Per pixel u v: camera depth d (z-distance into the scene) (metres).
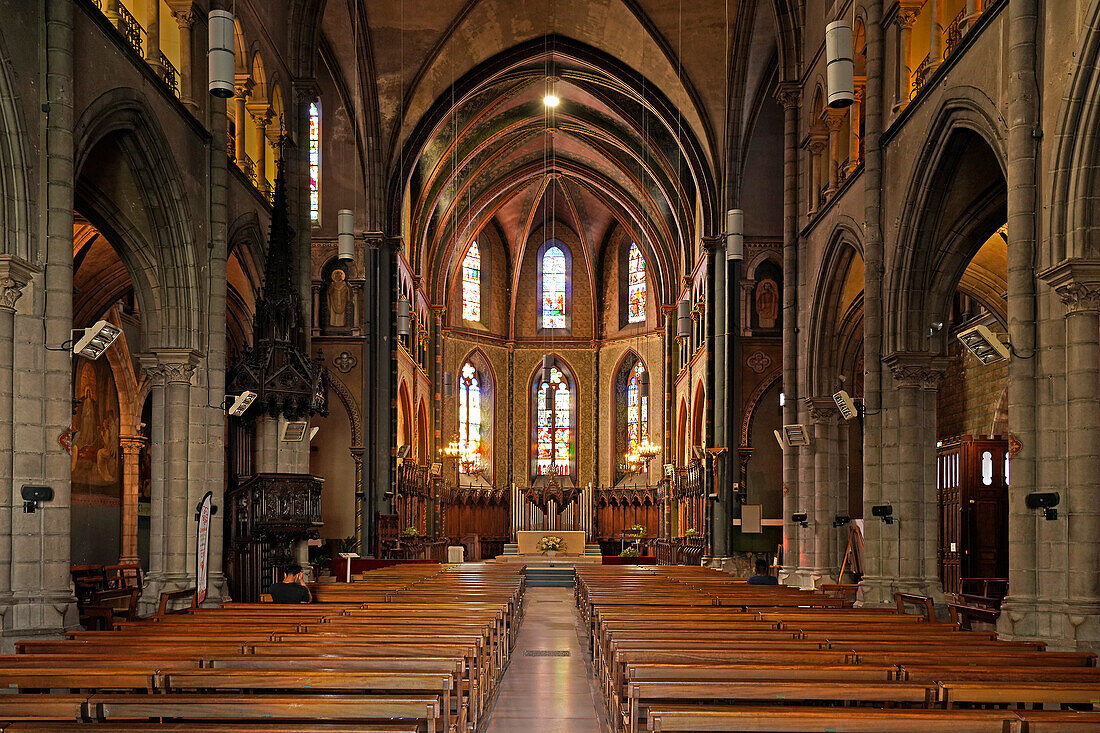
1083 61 11.86
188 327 18.91
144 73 16.83
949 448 26.33
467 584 20.53
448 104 37.00
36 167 13.34
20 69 13.05
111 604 19.50
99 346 13.61
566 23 35.97
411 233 42.91
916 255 18.09
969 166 16.91
